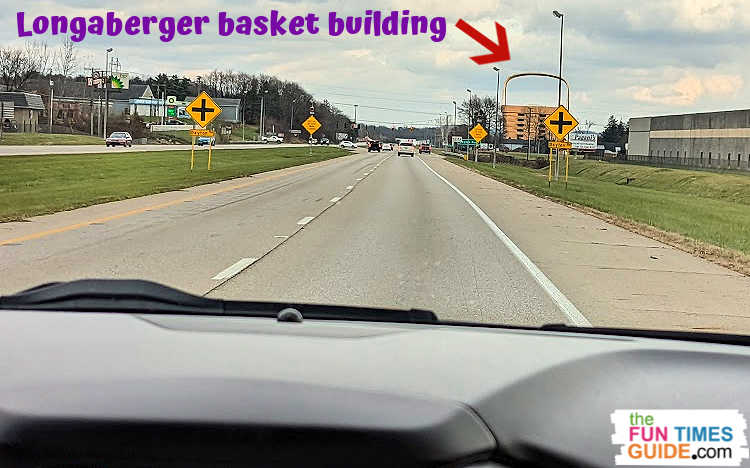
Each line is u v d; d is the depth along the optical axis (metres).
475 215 21.97
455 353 2.86
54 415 1.93
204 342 2.84
